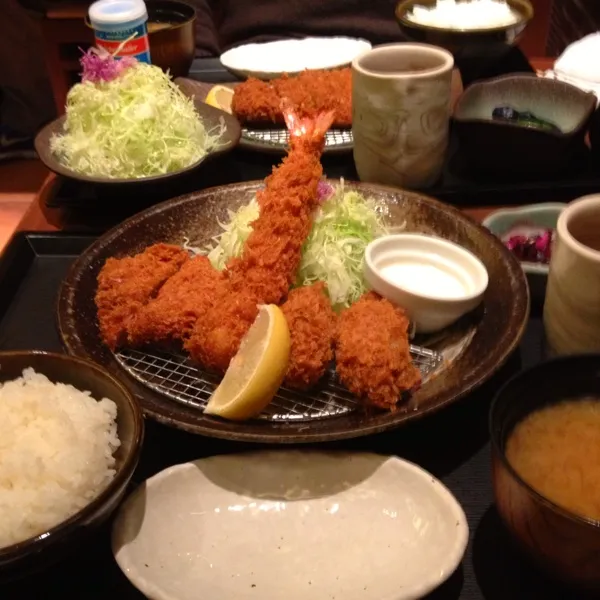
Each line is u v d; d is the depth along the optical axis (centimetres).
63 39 96
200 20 102
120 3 75
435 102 62
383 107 61
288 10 101
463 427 48
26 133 113
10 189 102
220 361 49
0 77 111
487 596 40
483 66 81
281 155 71
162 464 46
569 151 64
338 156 71
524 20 78
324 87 76
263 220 54
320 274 55
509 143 64
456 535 39
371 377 46
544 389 41
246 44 96
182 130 69
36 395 43
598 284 43
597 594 37
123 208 67
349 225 57
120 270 54
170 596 38
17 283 59
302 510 42
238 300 50
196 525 42
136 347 52
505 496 37
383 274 53
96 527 38
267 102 74
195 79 88
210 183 69
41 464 40
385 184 65
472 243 57
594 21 100
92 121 68
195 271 54
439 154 65
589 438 40
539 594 40
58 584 41
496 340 49
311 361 47
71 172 64
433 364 50
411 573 39
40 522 38
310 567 40
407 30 81
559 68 81
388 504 42
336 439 43
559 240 44
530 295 53
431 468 46
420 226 60
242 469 43
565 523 34
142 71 70
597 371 41
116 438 42
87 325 52
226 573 40
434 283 54
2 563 35
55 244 62
